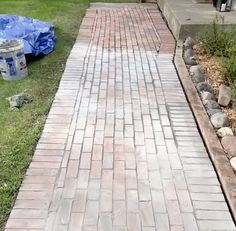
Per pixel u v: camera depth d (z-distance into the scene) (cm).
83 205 281
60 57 552
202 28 592
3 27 600
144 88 460
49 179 306
